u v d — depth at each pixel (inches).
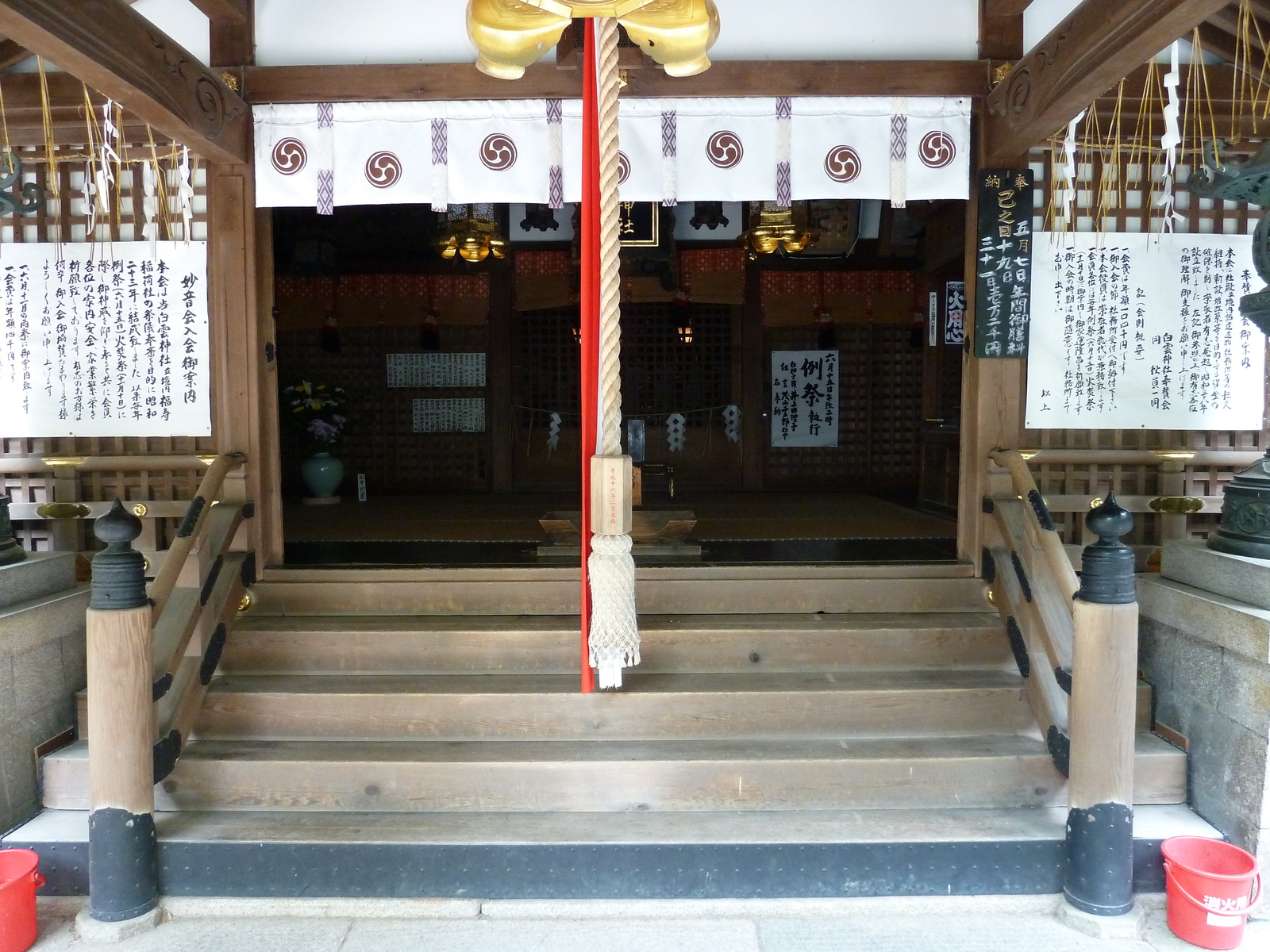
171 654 124.1
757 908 116.3
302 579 158.7
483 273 335.6
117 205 156.8
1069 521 166.4
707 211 306.8
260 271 161.5
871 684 139.4
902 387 343.6
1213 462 164.4
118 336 158.7
